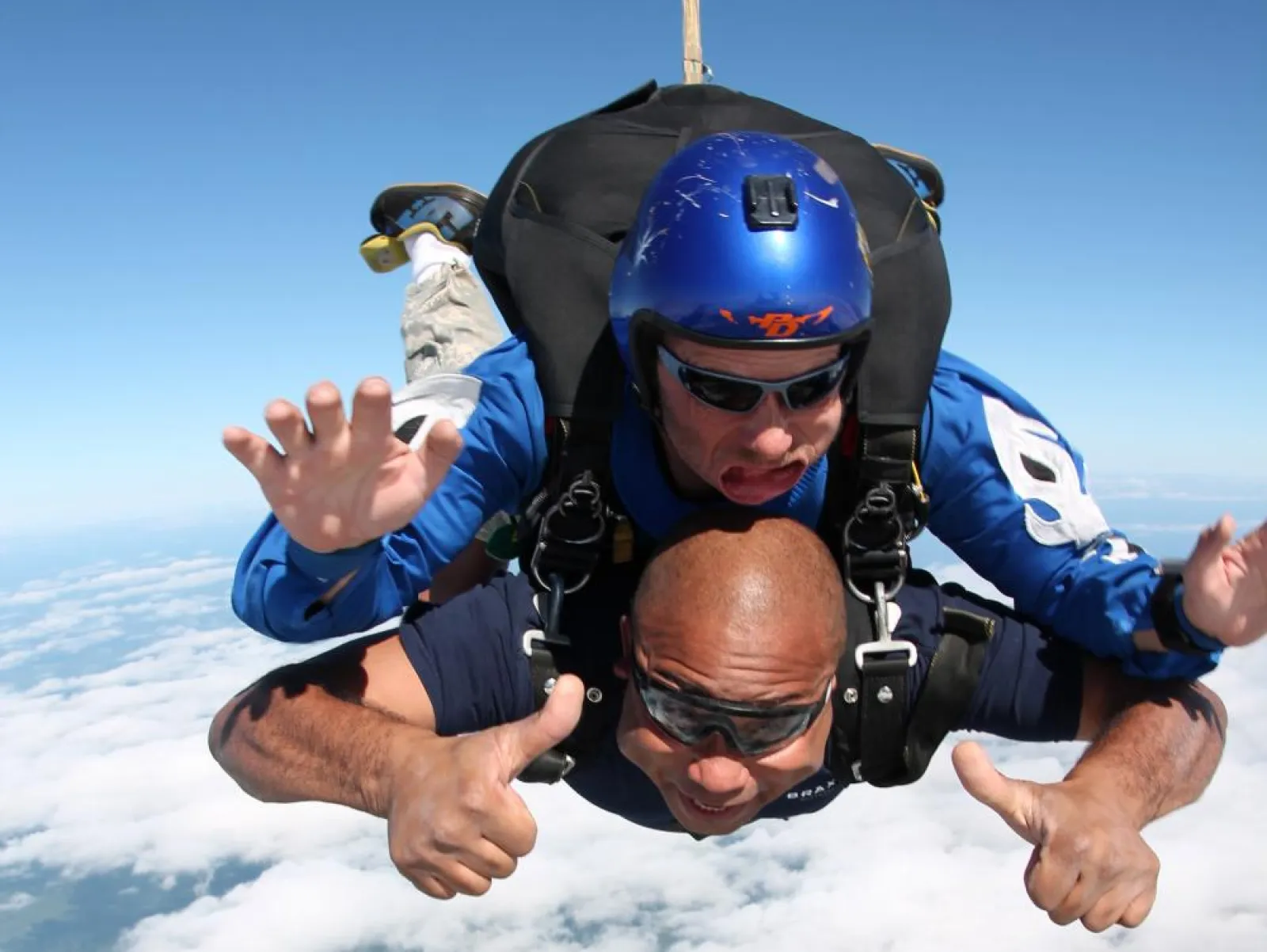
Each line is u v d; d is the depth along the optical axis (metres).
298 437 1.93
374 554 2.41
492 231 3.42
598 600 3.08
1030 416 3.21
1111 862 2.16
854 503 3.01
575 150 3.32
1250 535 2.36
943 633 3.10
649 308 2.47
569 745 3.03
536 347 3.00
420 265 4.96
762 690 2.41
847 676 3.05
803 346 2.34
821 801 3.42
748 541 2.56
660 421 2.71
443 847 2.03
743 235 2.34
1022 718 3.11
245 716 2.71
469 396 3.02
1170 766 2.68
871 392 2.88
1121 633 2.81
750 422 2.47
